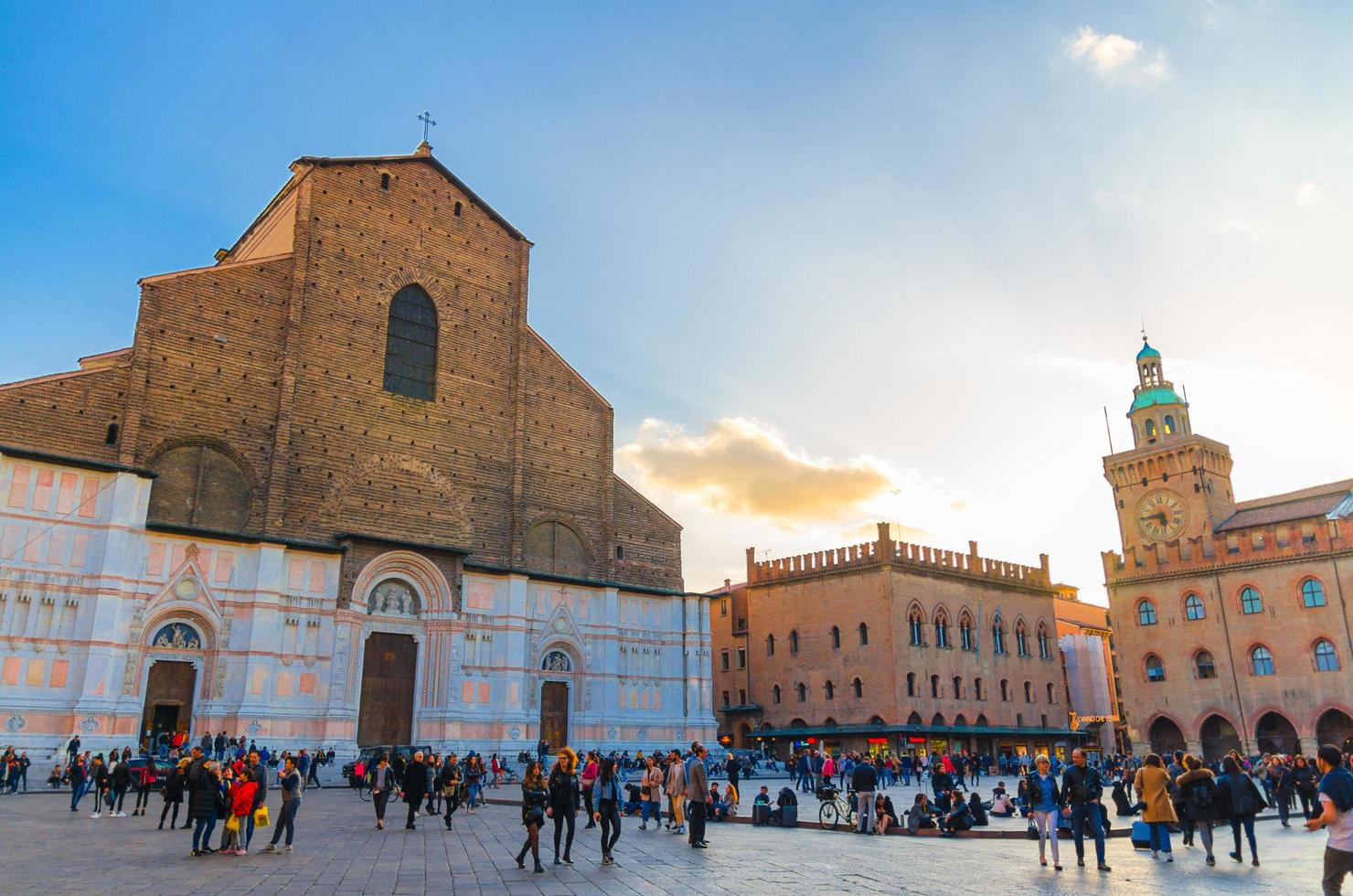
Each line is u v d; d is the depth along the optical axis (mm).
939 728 75312
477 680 57562
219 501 50719
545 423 66625
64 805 34625
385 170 62719
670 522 71625
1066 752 90000
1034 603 92500
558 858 21719
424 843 25812
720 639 92688
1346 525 78500
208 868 20688
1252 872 20422
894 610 77562
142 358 49344
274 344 54781
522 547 62375
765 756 74562
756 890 18078
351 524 55000
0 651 42344
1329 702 77000
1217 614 85438
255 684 48250
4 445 43844
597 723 62531
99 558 45344
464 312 64438
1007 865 21703
